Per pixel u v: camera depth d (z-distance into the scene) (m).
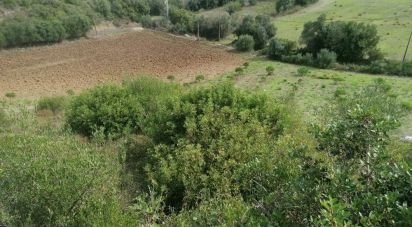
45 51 65.31
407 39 56.50
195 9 92.56
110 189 9.07
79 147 9.91
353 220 4.56
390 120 5.38
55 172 8.24
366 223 4.30
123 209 9.15
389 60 49.59
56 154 9.08
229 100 14.28
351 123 5.49
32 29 66.62
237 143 11.73
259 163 7.11
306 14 77.44
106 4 81.44
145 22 80.50
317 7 80.62
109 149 13.58
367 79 43.47
